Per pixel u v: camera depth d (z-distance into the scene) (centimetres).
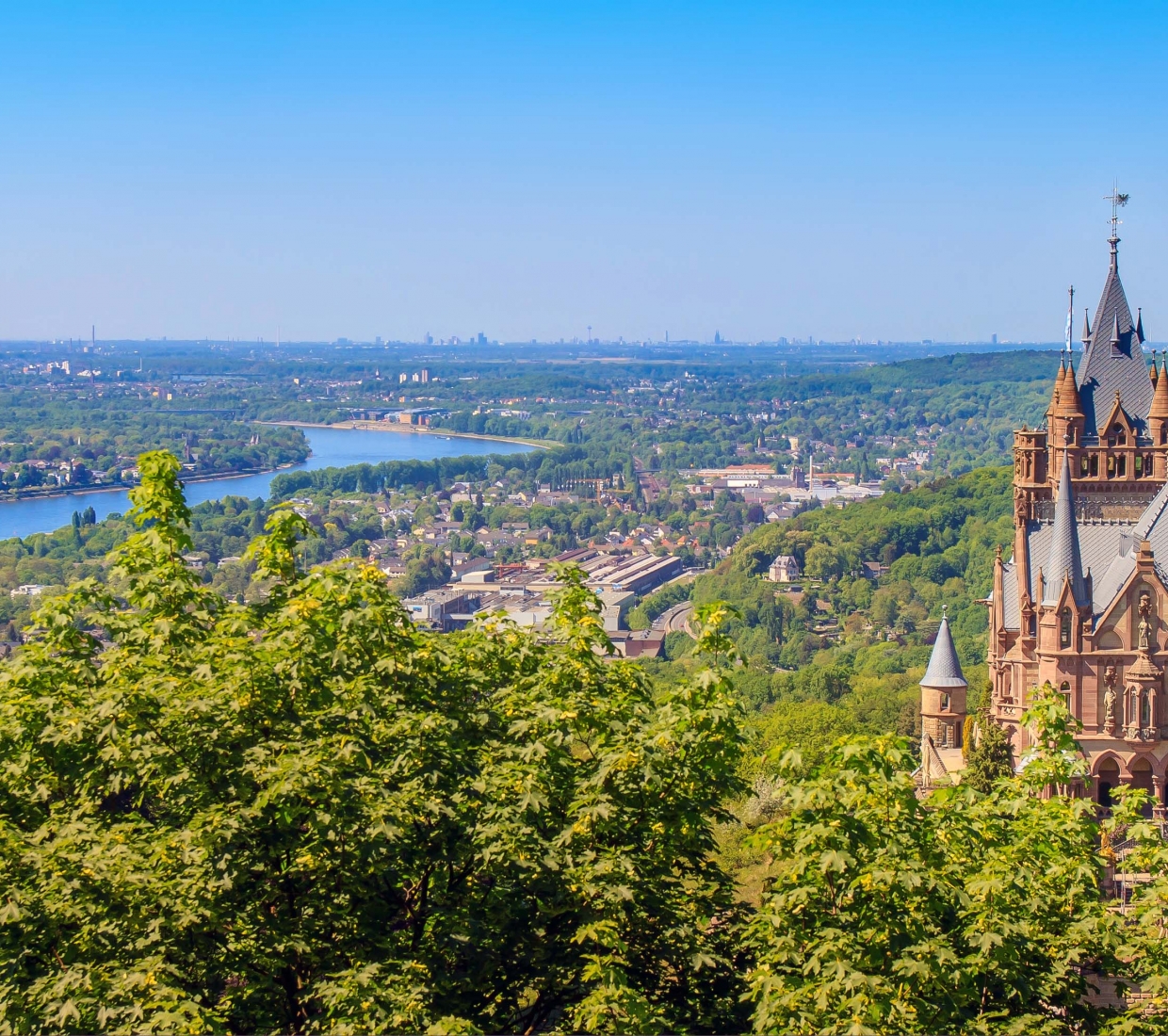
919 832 5941
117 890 5400
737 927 6391
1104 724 12375
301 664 6166
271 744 5962
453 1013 5838
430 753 6231
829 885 5653
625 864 5822
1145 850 6191
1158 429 14338
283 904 6141
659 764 6075
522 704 6606
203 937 5694
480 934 5934
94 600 6869
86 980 5216
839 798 5675
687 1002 6169
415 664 6644
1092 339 14700
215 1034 5169
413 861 6238
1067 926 5975
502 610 7812
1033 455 14162
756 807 13400
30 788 6250
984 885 5612
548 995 6259
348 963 5894
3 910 5150
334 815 5678
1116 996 7200
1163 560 12619
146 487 7444
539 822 6125
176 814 6100
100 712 5872
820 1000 5181
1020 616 13612
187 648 6744
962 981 5547
